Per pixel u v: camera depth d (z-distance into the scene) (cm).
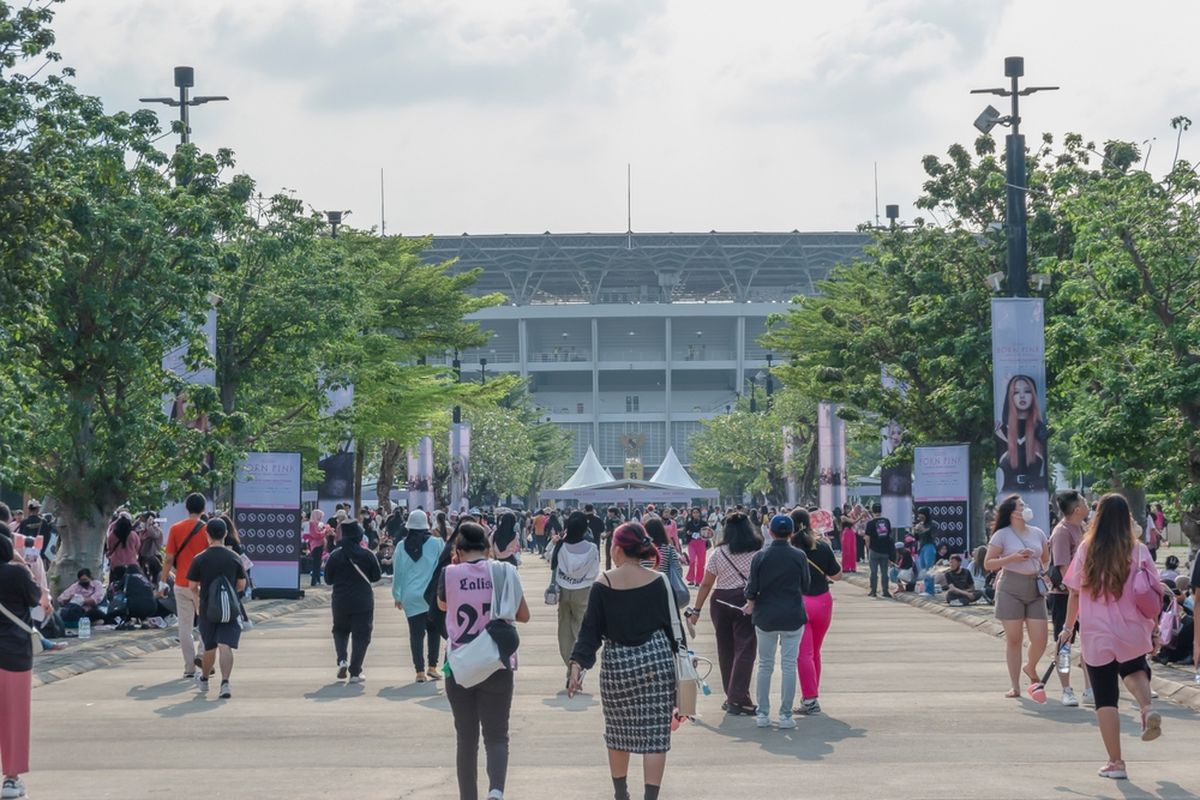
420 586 1891
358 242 5238
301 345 3819
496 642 1039
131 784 1175
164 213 2928
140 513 3112
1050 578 1688
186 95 3556
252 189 3120
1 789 1120
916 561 3938
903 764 1246
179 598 1942
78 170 2753
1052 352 2589
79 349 2844
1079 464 2683
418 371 5044
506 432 10688
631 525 1042
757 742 1373
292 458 3512
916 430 4503
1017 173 3088
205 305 2955
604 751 1327
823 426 5256
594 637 1028
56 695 1761
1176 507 2591
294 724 1510
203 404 2972
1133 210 2494
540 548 6800
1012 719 1513
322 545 4175
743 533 1600
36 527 3112
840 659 2130
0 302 2203
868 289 4975
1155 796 1094
